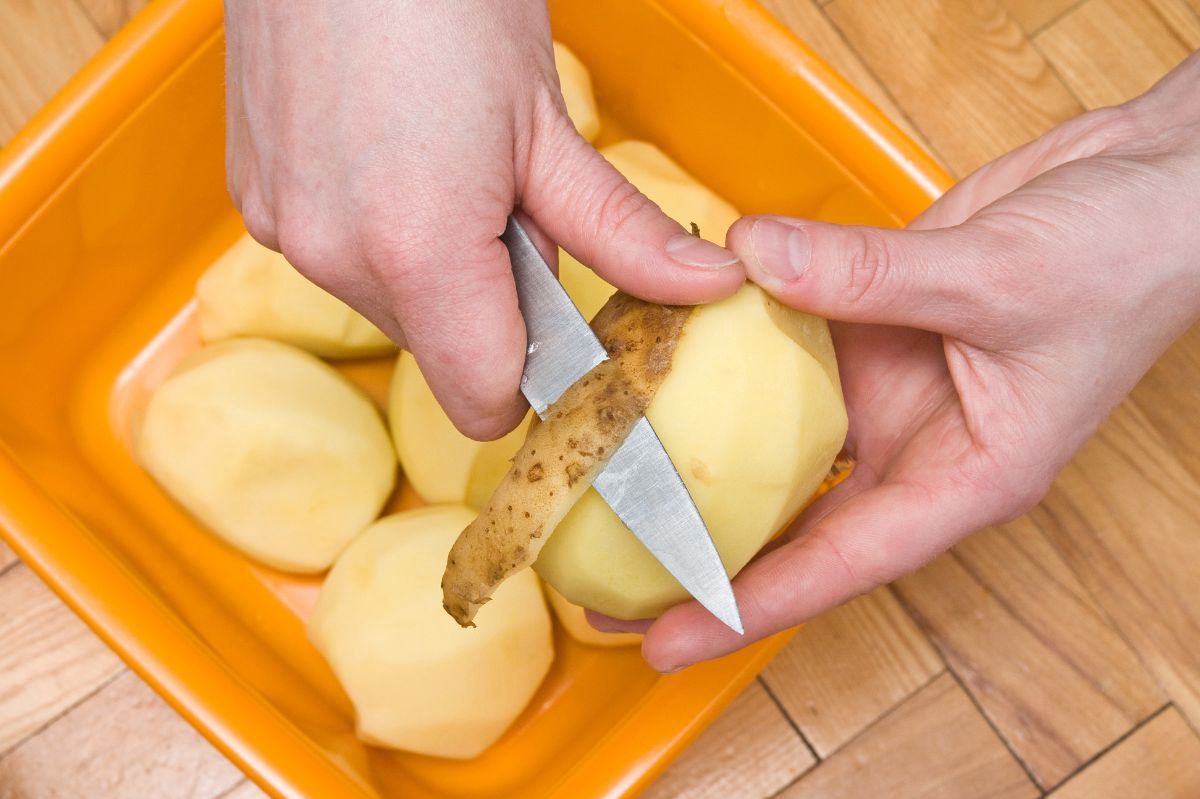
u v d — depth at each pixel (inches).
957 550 22.4
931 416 18.6
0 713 21.6
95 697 21.8
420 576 20.5
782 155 21.7
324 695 21.6
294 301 21.5
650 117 22.9
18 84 22.7
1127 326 16.9
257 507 21.0
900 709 22.0
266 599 22.1
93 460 22.4
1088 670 22.1
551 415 15.6
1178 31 23.1
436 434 21.2
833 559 17.3
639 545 16.3
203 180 22.3
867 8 23.3
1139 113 18.3
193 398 20.9
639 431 15.5
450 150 15.6
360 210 15.7
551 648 21.1
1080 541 22.3
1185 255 16.8
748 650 19.1
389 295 16.0
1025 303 16.4
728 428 15.7
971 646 22.1
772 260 15.7
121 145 20.8
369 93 15.5
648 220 15.9
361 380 22.8
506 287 15.8
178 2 20.4
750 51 20.8
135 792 21.6
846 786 21.8
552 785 19.8
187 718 18.8
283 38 15.7
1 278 20.7
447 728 20.5
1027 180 18.9
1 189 20.2
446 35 15.6
